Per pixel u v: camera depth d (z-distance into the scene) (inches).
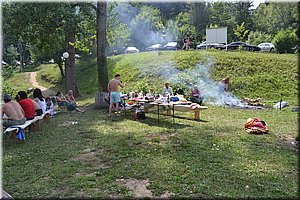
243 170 205.8
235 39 1804.9
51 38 673.0
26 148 276.5
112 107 481.4
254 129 315.0
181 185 181.2
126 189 177.3
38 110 362.0
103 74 563.5
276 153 244.1
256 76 654.5
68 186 186.1
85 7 592.1
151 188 178.1
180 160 226.7
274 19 2065.7
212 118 409.4
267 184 182.5
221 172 201.8
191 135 306.0
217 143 274.1
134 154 245.3
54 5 539.2
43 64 1776.6
